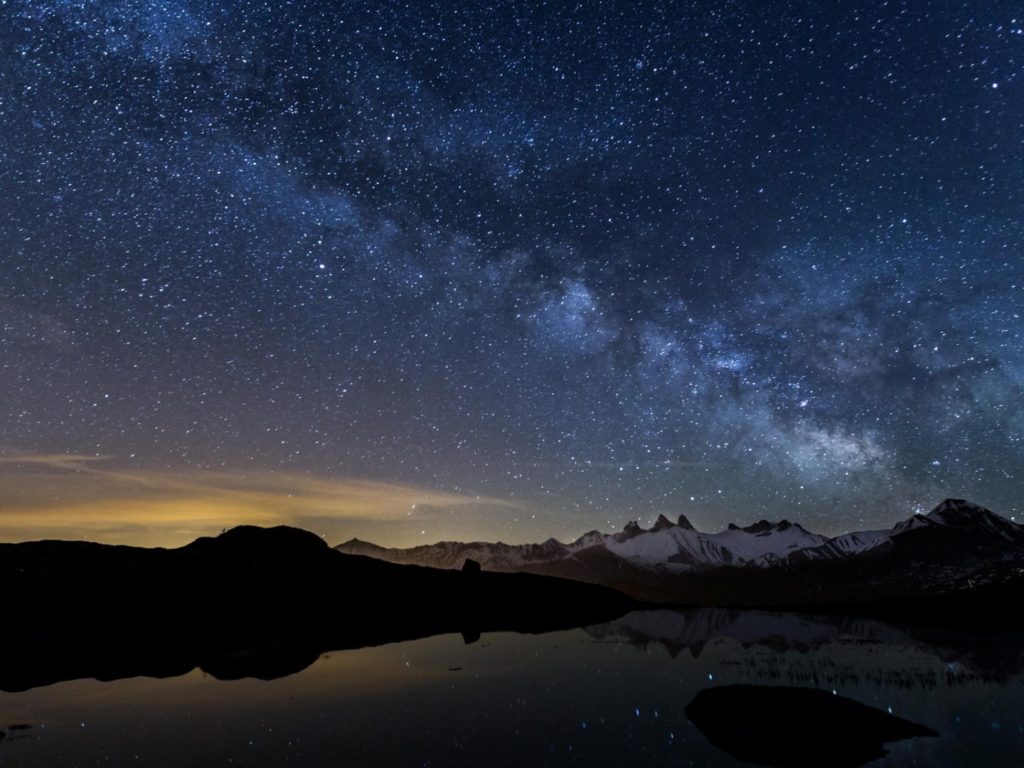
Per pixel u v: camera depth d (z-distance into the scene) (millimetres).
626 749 19766
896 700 25828
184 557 67688
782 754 19125
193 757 19109
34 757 19250
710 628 56062
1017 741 19984
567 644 45125
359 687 29547
